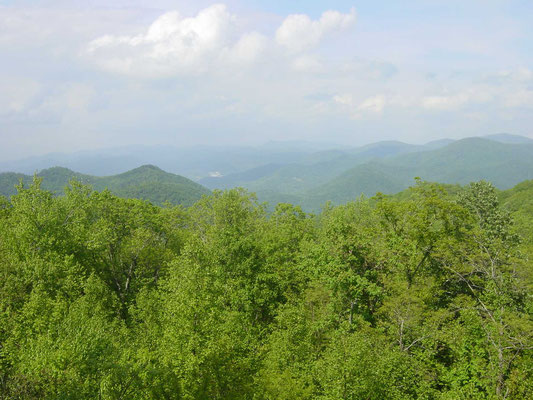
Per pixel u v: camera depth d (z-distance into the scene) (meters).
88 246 37.03
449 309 30.98
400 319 26.02
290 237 48.75
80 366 18.66
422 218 32.69
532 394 20.80
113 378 18.64
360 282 29.66
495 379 22.12
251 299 35.66
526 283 27.94
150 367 20.78
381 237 35.56
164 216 51.72
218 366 24.27
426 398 22.12
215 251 36.91
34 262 28.70
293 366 25.41
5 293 25.72
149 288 41.88
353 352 19.95
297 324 27.00
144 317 30.17
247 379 25.72
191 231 57.09
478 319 25.95
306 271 38.41
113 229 42.94
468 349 25.62
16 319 23.94
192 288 23.98
